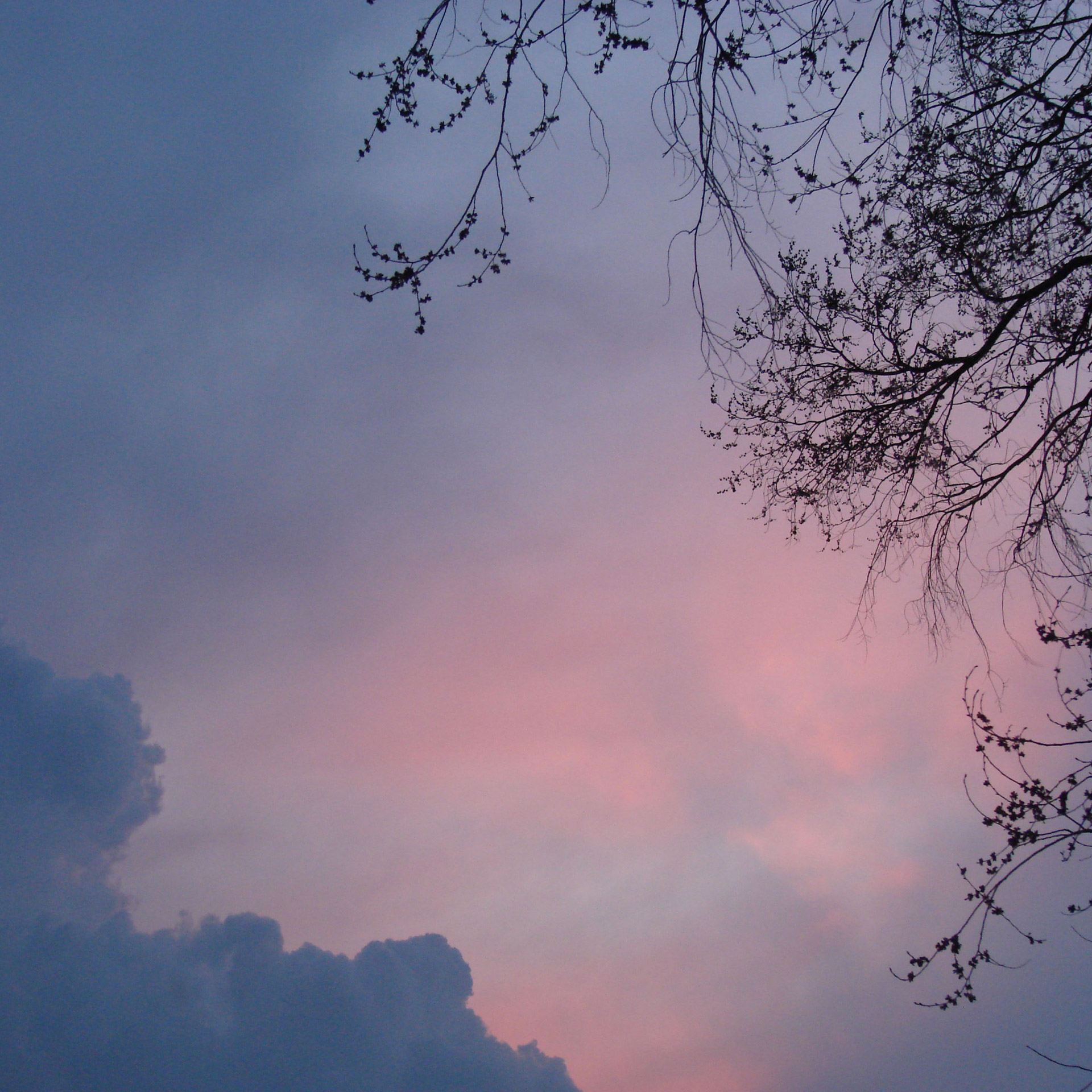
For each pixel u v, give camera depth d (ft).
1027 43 19.99
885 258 24.08
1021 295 21.42
